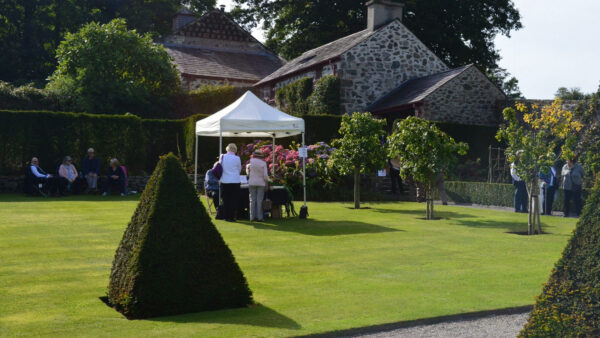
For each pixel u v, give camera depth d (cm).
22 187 1952
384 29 2714
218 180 1275
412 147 1309
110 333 441
